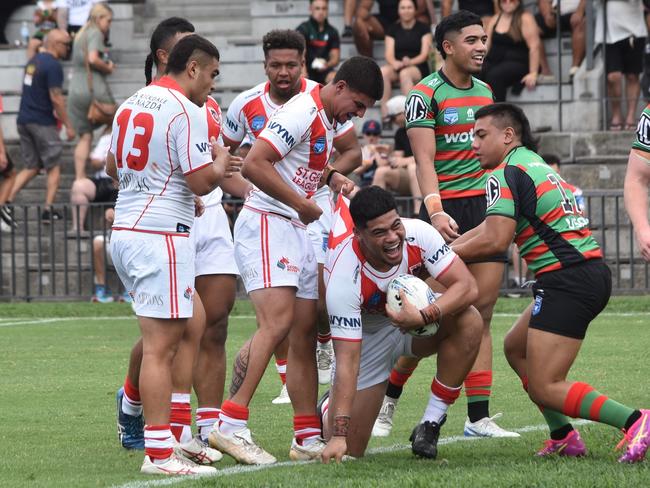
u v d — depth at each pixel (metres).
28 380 34.53
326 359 32.81
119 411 24.56
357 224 21.42
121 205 22.14
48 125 64.19
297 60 25.86
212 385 25.05
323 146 23.59
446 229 26.08
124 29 75.56
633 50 62.00
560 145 61.91
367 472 20.94
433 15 65.50
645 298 51.88
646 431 21.11
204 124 21.70
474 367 25.67
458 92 27.38
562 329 21.78
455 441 24.73
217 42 74.25
